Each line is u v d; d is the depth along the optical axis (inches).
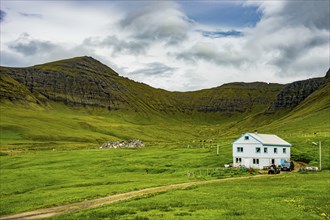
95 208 2026.3
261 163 4719.5
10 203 2662.4
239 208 1737.2
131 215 1663.4
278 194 2176.4
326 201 1913.1
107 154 6269.7
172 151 6151.6
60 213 2118.6
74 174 4375.0
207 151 5807.1
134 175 4205.2
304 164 4672.7
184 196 2202.3
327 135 6820.9
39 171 4623.5
